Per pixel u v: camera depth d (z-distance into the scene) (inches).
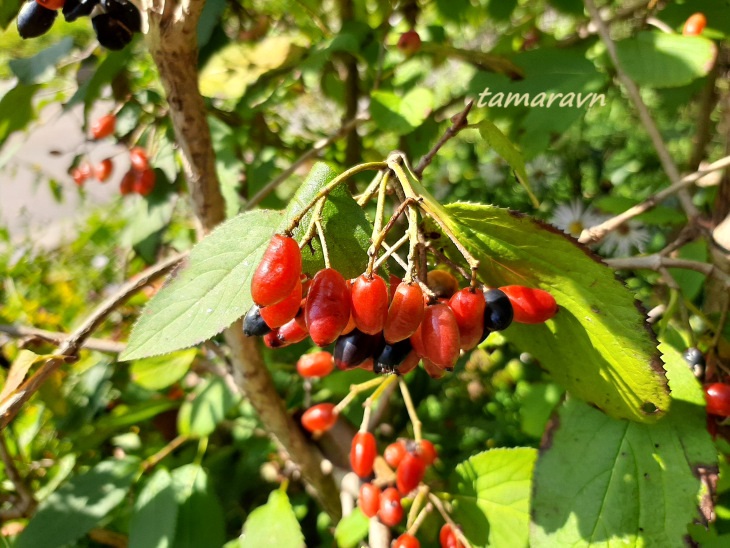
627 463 5.1
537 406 8.7
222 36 8.1
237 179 8.4
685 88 10.1
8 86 8.0
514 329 5.0
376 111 7.8
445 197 15.7
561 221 14.0
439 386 10.8
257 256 4.0
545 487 5.2
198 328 3.8
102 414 10.2
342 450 7.9
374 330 3.6
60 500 7.6
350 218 4.0
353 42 8.2
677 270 7.7
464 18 10.6
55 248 14.2
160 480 7.6
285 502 7.0
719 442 6.7
